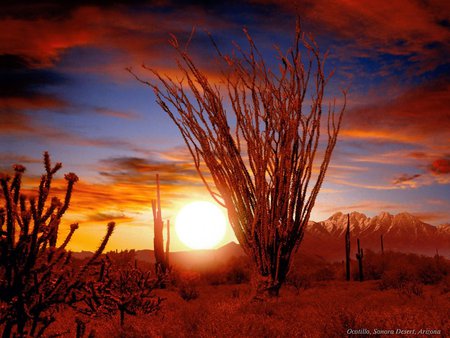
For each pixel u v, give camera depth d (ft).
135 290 24.18
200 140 40.27
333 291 58.39
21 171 12.00
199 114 40.29
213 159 40.11
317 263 160.15
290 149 39.04
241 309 32.19
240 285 86.79
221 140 40.01
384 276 65.57
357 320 23.48
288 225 39.58
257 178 39.06
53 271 11.85
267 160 38.83
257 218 39.22
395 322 23.38
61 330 19.44
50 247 11.75
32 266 11.68
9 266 11.70
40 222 11.66
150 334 22.57
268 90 39.17
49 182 11.84
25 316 11.87
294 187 39.81
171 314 29.40
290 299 38.96
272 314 31.14
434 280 73.46
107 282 13.67
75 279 12.11
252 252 39.86
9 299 11.72
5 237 11.62
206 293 67.46
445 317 25.09
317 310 29.66
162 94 40.57
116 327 22.63
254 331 22.36
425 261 79.10
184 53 40.19
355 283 87.15
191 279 89.35
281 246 39.32
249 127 39.06
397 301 38.81
